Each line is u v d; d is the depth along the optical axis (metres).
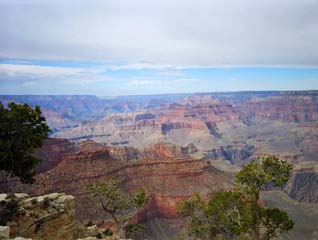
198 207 45.94
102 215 85.31
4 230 24.52
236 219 39.28
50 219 35.88
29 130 36.16
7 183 84.38
